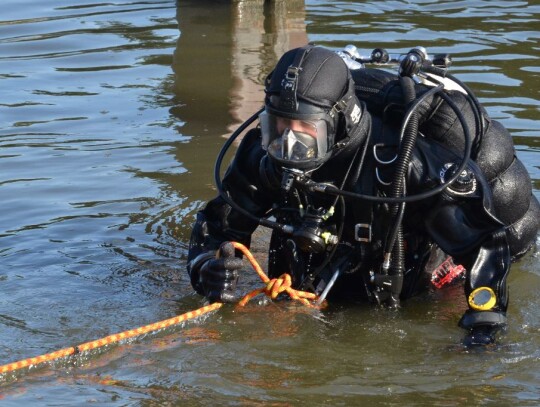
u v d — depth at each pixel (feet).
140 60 36.45
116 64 35.99
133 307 19.29
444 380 16.31
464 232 17.70
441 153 18.15
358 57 20.86
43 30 40.78
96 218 23.68
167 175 26.21
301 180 17.37
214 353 17.30
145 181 25.82
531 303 19.45
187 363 16.94
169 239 22.72
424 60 19.66
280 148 17.07
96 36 39.78
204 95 32.45
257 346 17.61
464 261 17.90
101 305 19.34
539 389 15.99
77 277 20.62
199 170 26.48
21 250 21.90
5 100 32.07
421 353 17.35
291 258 19.08
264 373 16.62
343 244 19.02
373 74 19.07
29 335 17.98
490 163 19.97
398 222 17.66
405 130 17.61
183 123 29.84
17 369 16.58
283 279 18.72
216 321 18.57
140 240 22.62
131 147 28.04
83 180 25.86
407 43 37.32
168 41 38.91
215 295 18.54
